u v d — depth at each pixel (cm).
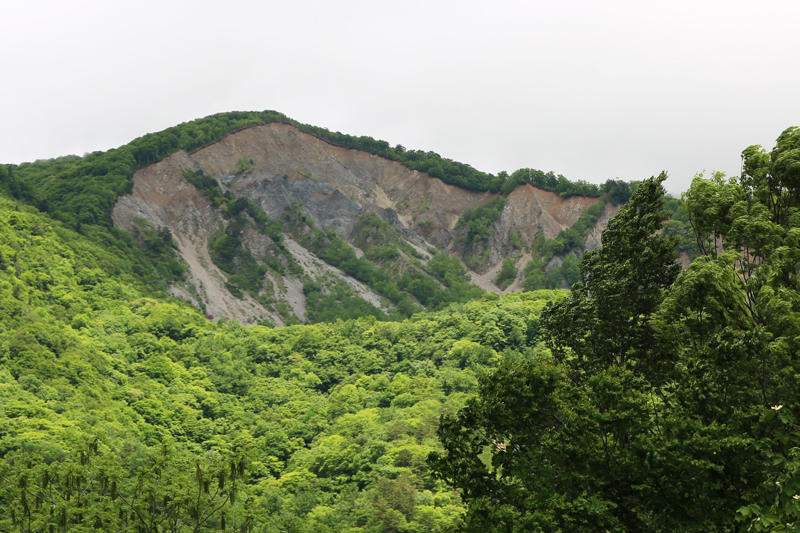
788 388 2967
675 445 2859
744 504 2722
